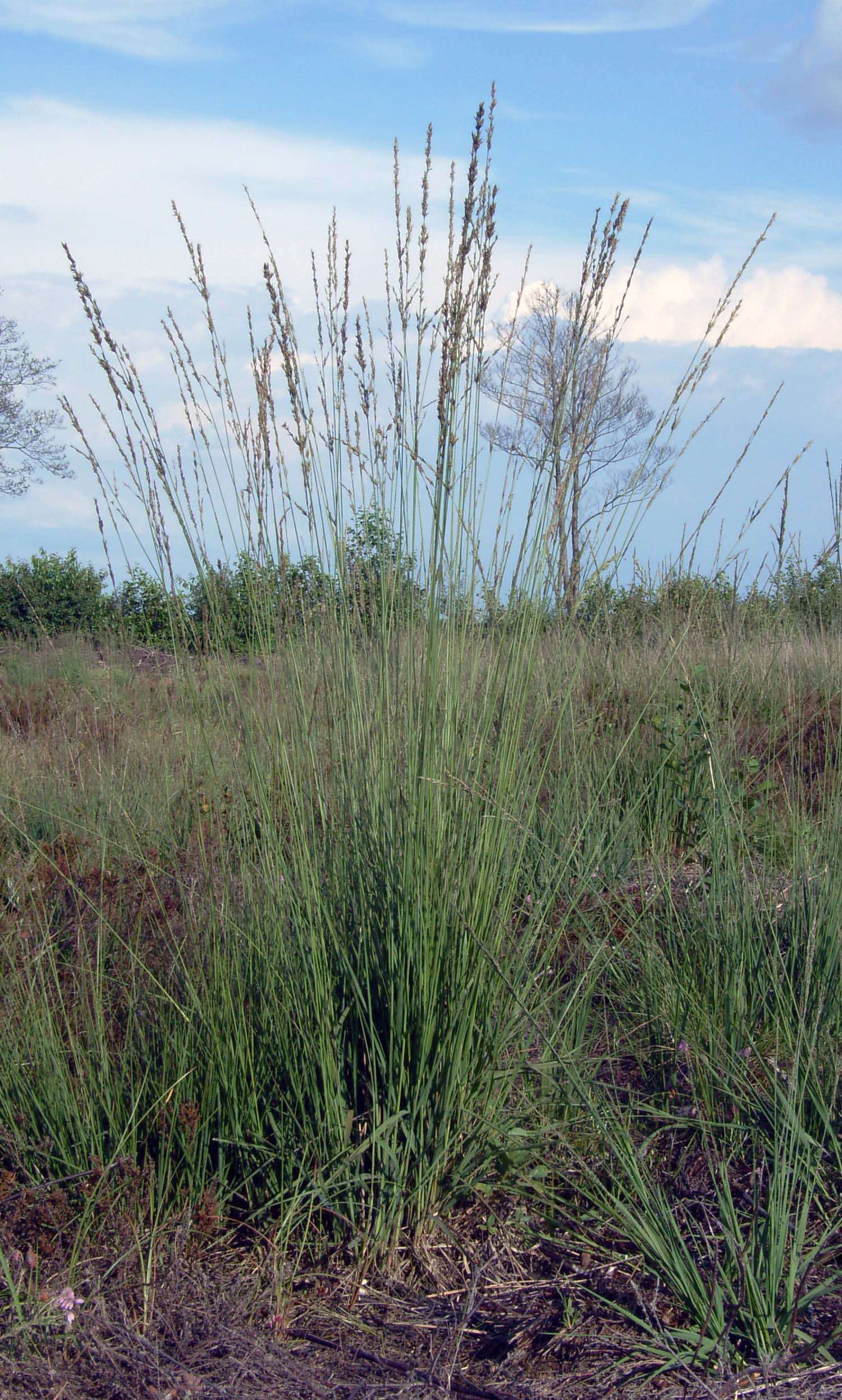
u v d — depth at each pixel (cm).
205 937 230
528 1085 231
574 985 254
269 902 219
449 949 202
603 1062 256
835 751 348
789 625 488
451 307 209
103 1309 174
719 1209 196
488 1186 202
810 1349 157
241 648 244
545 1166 206
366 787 220
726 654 449
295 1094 205
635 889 328
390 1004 200
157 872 285
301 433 229
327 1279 189
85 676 789
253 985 220
